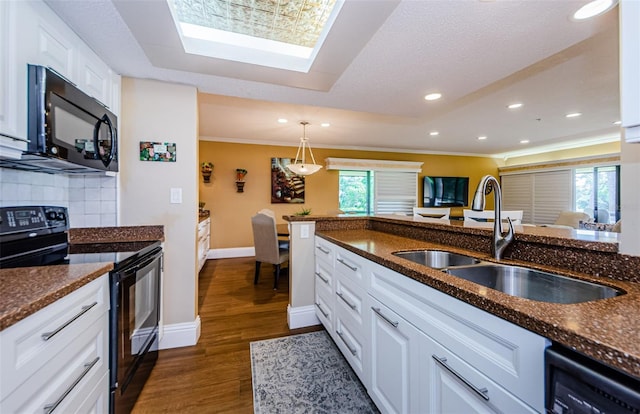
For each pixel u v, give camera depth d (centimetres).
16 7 111
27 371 77
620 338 53
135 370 150
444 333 92
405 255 154
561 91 286
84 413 106
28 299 79
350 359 169
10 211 142
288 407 151
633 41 63
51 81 124
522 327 67
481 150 659
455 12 133
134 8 131
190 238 219
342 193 614
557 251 115
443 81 211
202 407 151
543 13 134
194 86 220
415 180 650
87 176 196
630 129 66
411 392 109
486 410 77
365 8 131
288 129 448
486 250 149
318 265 238
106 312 124
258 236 353
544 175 624
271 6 155
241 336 229
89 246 174
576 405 56
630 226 93
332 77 203
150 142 211
